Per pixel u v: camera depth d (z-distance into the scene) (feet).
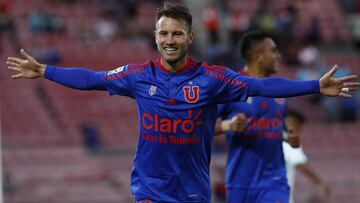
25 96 255.29
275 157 101.19
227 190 102.63
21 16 291.17
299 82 71.97
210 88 72.90
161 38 72.18
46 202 209.05
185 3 325.83
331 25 335.67
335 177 236.02
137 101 74.02
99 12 302.25
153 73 73.46
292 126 110.42
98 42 288.92
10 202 206.18
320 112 277.03
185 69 73.36
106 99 261.65
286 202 100.63
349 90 71.51
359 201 227.40
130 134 251.80
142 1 316.40
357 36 337.11
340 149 260.01
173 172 73.51
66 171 221.46
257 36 102.53
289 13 319.06
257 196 100.94
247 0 333.42
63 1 304.30
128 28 298.97
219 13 324.60
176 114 72.74
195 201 74.38
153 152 73.61
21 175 217.36
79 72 74.23
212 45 300.40
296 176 221.25
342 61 312.09
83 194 214.28
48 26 288.51
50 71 74.08
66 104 257.34
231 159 101.96
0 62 264.72
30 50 274.36
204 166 75.15
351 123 273.75
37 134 243.60
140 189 74.13
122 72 74.08
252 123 100.37
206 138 74.64
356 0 351.46
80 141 242.78
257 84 72.59
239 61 270.05
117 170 226.58
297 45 306.55
